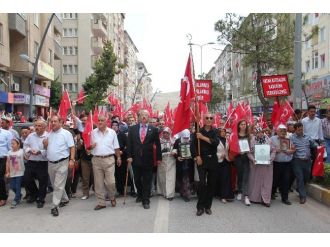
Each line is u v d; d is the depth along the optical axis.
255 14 24.03
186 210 8.64
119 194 10.73
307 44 37.16
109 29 67.38
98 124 9.02
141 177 9.41
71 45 55.84
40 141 9.06
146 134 9.09
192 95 8.78
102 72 37.41
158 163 9.67
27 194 10.02
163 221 7.66
